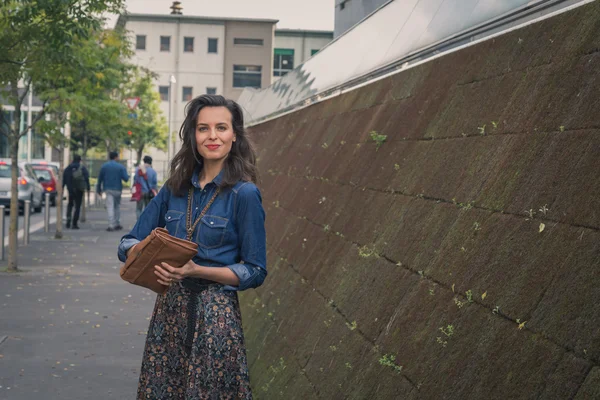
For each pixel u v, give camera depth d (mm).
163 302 3867
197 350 3795
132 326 9938
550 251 3186
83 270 15328
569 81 3779
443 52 6348
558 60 4016
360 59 9359
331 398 4719
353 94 8938
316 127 10164
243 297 9305
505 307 3303
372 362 4406
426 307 4055
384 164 6152
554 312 2951
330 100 10281
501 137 4227
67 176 25828
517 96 4281
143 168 26203
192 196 3965
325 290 5953
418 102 6125
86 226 27141
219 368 3787
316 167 8766
